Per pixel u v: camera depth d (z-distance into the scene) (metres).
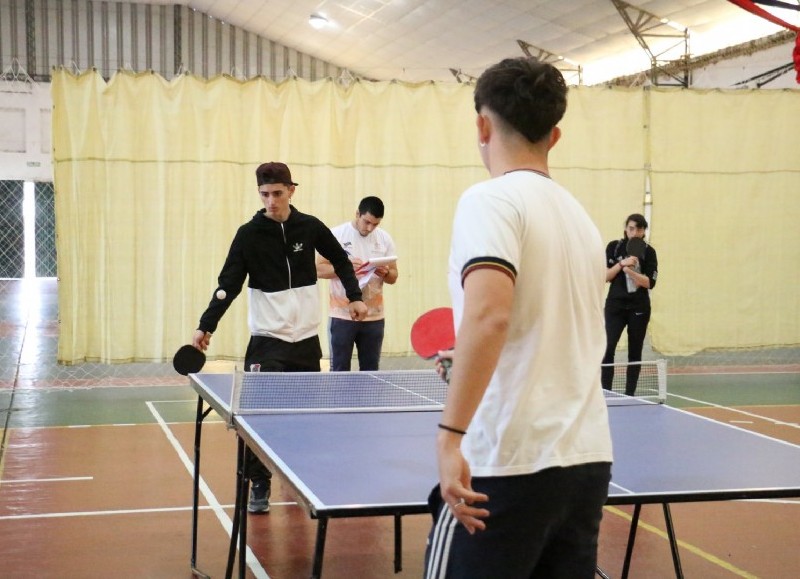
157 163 8.75
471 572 1.73
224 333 9.01
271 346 4.48
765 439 3.10
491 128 1.89
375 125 9.26
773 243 10.20
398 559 3.98
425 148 9.35
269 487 4.83
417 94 9.34
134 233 8.71
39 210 23.80
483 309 1.63
